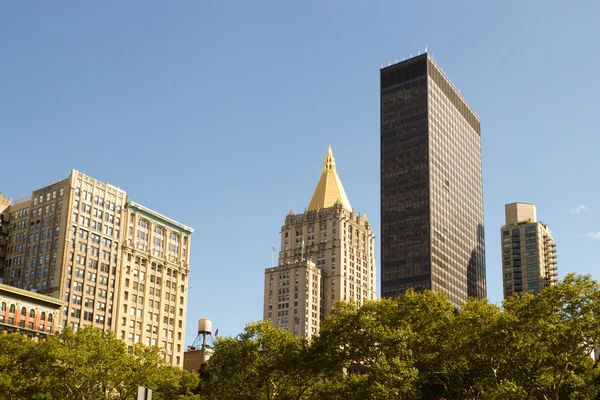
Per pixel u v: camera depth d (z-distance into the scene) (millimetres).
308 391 109188
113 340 120125
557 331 86938
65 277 189375
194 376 121812
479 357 94312
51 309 180500
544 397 89812
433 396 107188
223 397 104312
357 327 101500
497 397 84062
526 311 89875
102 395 115062
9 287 170375
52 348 112688
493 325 91625
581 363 90375
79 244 195250
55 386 110125
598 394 94312
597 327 86062
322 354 102125
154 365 118688
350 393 92438
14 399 110125
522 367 91500
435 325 100750
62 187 198625
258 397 103750
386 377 90562
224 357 105875
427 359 96375
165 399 117750
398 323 101812
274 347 105938
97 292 196375
